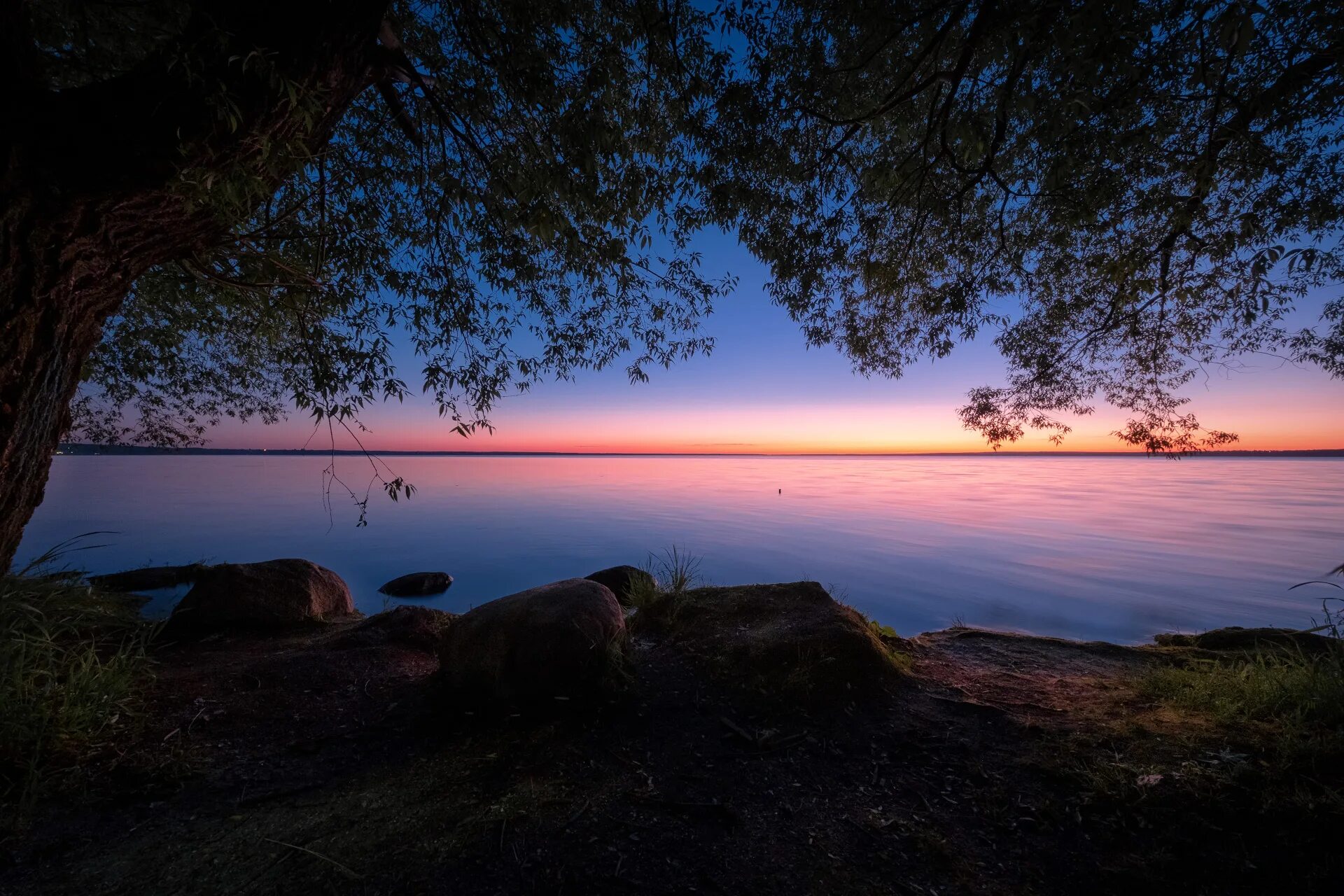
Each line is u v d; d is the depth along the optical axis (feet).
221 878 6.63
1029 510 119.03
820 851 7.40
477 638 11.88
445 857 7.09
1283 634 16.06
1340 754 8.27
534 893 6.51
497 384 16.07
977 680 13.26
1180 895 6.42
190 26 8.39
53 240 7.48
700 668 13.07
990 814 8.10
